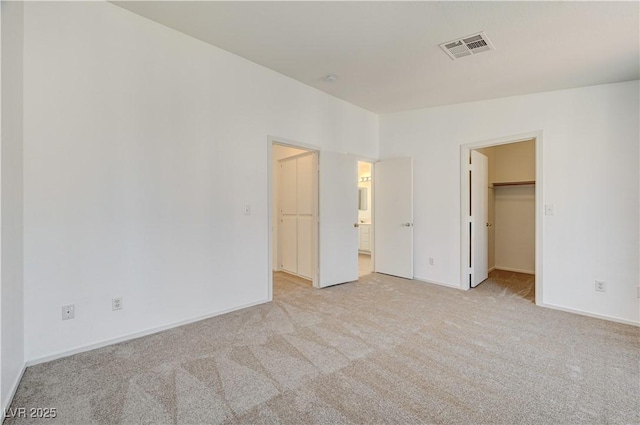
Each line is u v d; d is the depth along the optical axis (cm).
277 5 230
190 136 284
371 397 176
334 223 429
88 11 229
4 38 167
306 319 296
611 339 255
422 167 455
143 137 256
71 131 222
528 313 317
